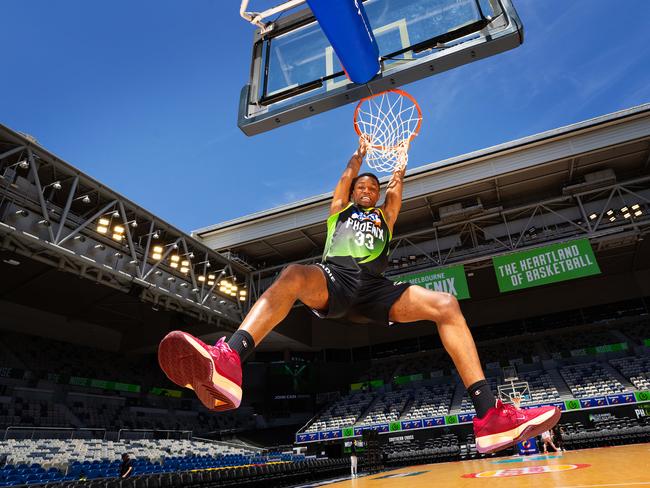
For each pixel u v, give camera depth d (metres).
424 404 27.55
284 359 32.69
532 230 25.16
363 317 2.12
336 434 25.22
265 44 4.98
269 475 15.18
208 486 12.40
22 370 23.80
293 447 27.84
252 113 4.61
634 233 21.55
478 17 3.90
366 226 2.21
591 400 21.11
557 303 31.12
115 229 19.36
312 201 25.34
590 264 20.62
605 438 19.70
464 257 24.44
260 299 1.76
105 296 24.97
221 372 1.49
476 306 32.97
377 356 33.81
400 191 2.75
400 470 17.34
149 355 32.16
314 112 4.38
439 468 13.65
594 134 21.45
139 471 16.47
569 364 27.86
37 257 16.25
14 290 23.52
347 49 3.33
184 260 23.47
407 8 4.32
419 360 32.66
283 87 4.55
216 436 30.52
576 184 23.56
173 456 20.27
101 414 26.27
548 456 13.96
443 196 24.73
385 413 27.75
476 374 1.83
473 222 25.62
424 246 27.33
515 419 1.71
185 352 1.48
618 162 22.98
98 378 27.47
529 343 30.59
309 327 33.34
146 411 28.95
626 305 29.48
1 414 21.67
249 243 26.75
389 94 3.74
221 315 24.67
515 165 22.44
